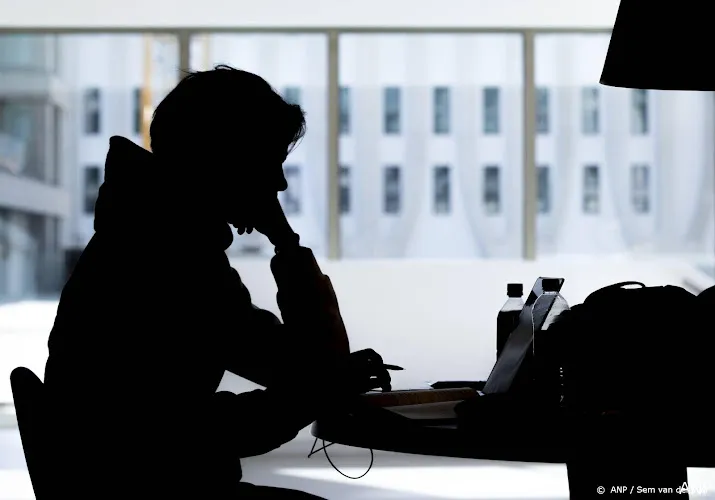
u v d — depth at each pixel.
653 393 1.24
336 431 1.38
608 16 5.24
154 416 1.09
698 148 5.36
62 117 5.44
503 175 5.39
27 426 1.10
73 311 1.11
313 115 5.39
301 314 1.25
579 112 5.38
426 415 1.32
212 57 5.39
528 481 4.20
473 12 5.24
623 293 1.30
